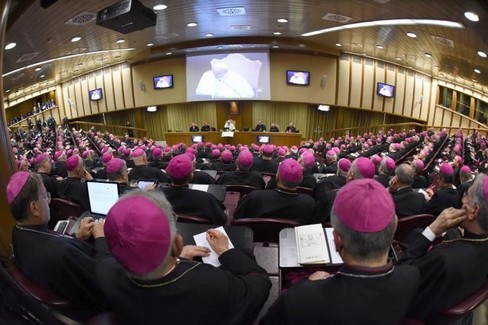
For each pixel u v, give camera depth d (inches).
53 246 55.4
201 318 39.6
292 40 478.9
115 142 459.8
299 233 66.6
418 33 335.6
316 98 568.1
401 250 78.0
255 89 536.7
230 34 445.1
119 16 174.1
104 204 99.2
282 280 62.1
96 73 668.7
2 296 37.2
